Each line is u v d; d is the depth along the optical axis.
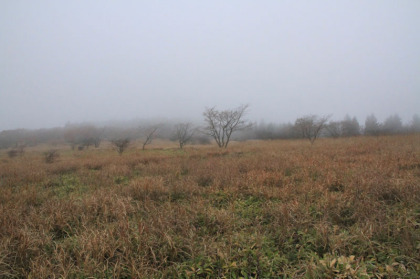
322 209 3.83
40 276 2.56
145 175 7.68
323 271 2.41
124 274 2.62
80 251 2.97
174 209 4.19
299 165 7.62
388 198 4.25
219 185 5.72
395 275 2.35
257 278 2.52
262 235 3.21
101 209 4.37
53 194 6.11
